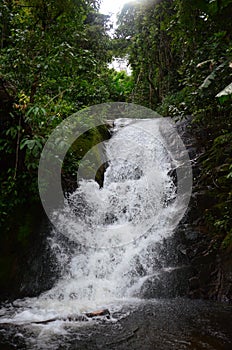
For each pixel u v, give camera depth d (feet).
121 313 9.89
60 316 9.75
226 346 7.47
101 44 27.81
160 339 7.91
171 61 28.04
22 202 13.74
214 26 13.67
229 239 11.69
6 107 12.72
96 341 7.92
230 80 12.28
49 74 13.05
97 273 13.51
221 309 10.13
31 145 11.53
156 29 26.81
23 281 13.21
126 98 33.50
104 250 14.15
